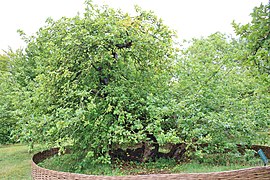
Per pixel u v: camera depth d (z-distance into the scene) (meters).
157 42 5.75
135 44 5.57
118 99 5.22
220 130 5.34
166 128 5.53
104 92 5.43
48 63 5.84
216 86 5.68
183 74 5.86
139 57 5.86
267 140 6.24
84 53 5.39
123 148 6.60
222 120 5.20
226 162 5.82
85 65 5.43
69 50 5.29
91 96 5.00
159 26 6.02
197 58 6.39
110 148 5.73
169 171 5.24
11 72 12.39
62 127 4.62
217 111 5.61
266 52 2.86
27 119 5.52
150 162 5.92
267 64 3.05
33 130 5.09
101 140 5.24
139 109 5.29
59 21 5.68
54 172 4.25
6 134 9.87
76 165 5.70
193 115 5.11
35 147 7.51
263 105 5.85
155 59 5.96
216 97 5.55
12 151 10.52
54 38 5.64
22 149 10.98
